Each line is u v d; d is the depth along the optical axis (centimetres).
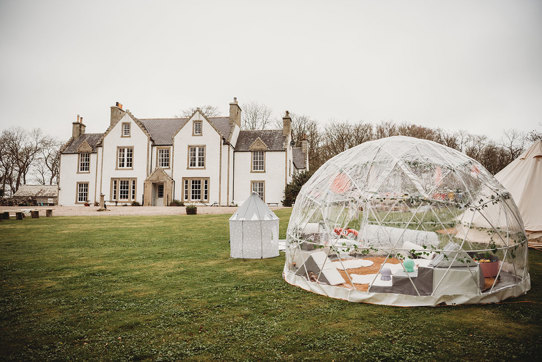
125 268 986
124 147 3400
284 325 563
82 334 541
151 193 3306
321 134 5719
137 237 1527
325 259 750
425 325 550
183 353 473
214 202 3247
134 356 467
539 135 4884
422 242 962
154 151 3416
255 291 754
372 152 838
